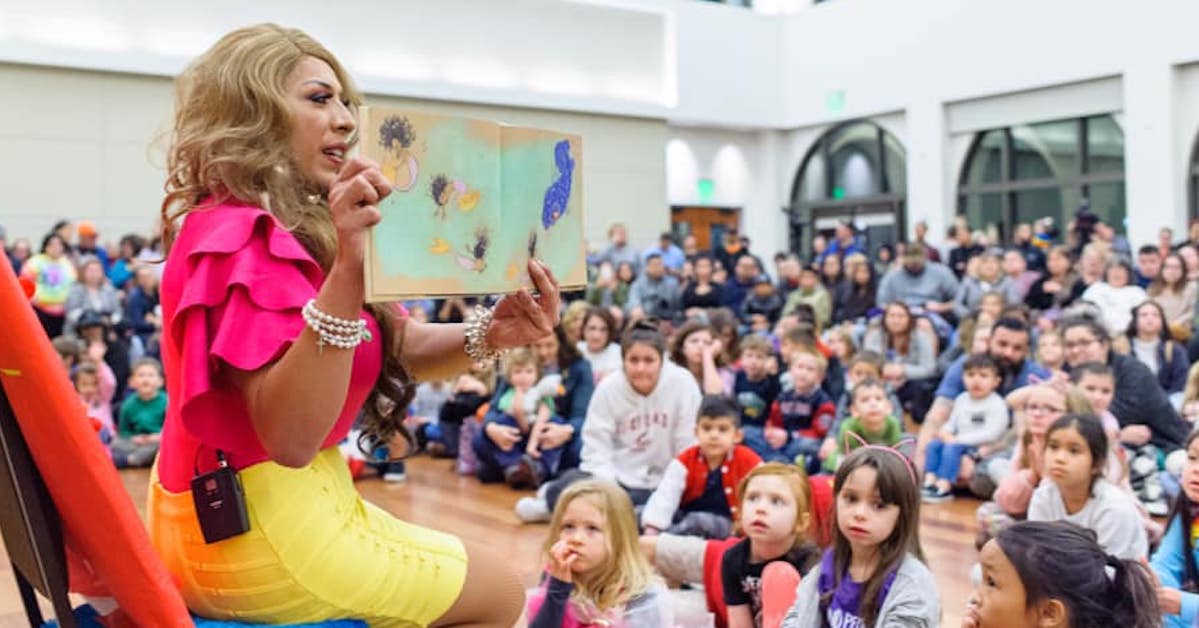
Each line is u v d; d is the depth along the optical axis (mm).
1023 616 1691
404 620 1532
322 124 1417
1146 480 4480
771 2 16094
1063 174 12562
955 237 10953
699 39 14914
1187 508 2748
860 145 14844
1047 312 7777
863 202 14742
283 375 1218
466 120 1358
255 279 1269
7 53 10539
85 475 1225
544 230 1529
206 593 1438
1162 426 4656
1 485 1335
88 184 11086
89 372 6566
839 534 2371
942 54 13461
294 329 1251
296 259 1301
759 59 15438
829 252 11594
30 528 1244
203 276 1287
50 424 1198
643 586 2705
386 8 12562
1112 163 12125
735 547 2998
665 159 14719
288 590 1427
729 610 2977
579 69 14008
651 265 10391
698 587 3465
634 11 14422
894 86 14047
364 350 1486
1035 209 12891
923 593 2229
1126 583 1705
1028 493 3604
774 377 5359
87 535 1266
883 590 2244
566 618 2662
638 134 14477
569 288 1598
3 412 1209
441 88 12797
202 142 1369
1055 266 8203
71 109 11000
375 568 1484
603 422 4449
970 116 13352
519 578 1663
